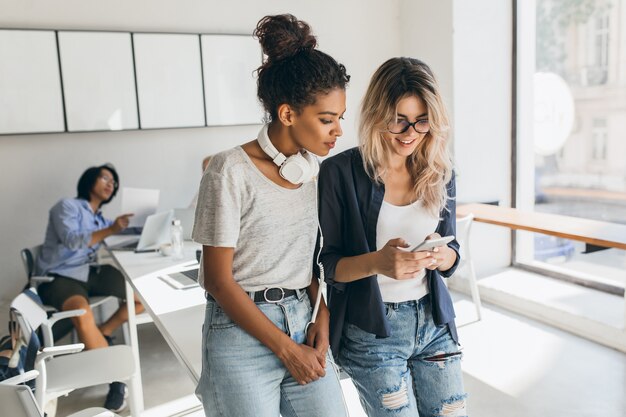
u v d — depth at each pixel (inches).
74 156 155.9
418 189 57.0
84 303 121.9
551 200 166.2
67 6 149.8
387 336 56.2
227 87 169.0
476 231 173.0
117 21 155.3
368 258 53.7
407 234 58.1
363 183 57.4
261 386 46.7
